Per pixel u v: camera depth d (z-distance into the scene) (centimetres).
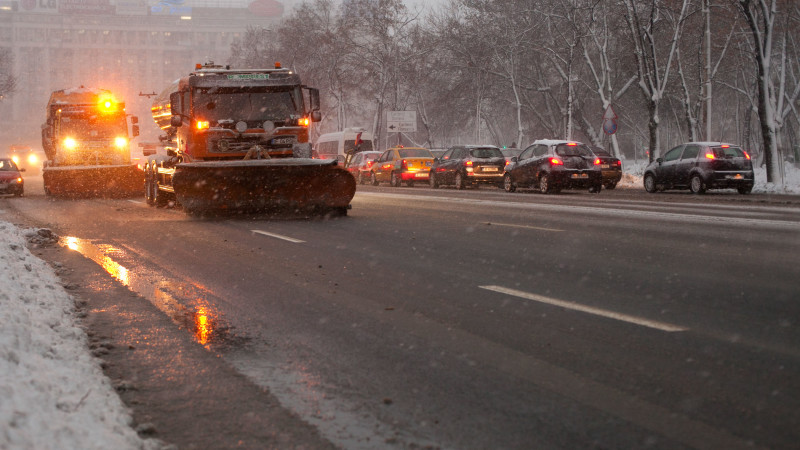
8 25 18462
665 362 501
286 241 1223
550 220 1559
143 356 543
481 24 5778
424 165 3562
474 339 571
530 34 5512
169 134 2069
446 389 455
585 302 703
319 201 1669
